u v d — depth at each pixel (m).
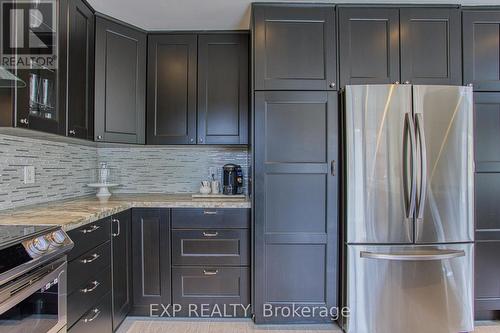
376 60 2.19
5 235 1.17
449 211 2.05
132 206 2.25
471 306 2.08
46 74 1.65
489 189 2.19
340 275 2.15
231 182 2.72
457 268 2.06
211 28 2.53
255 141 2.16
